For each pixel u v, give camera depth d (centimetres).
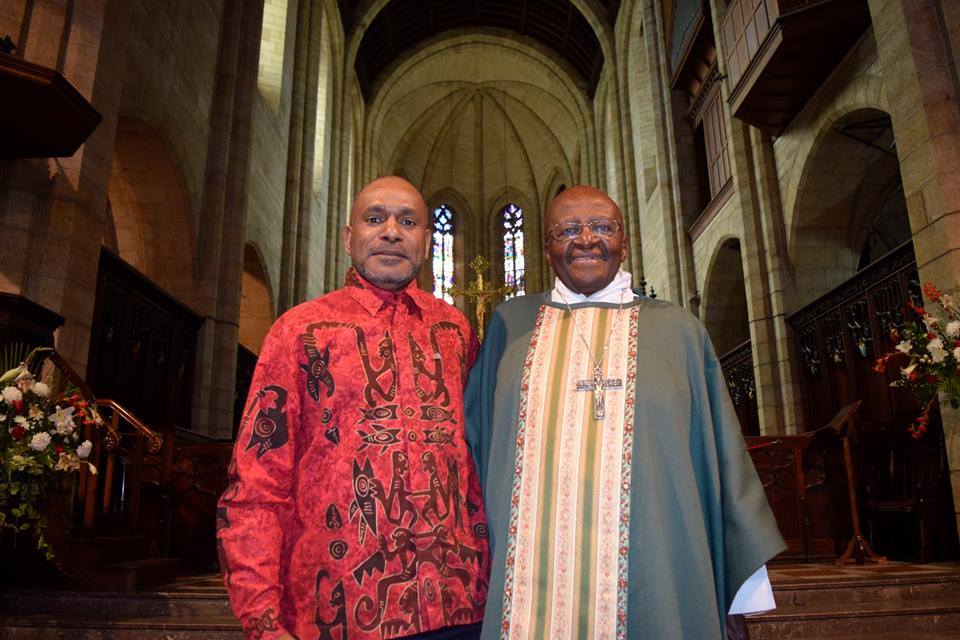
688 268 1573
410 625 166
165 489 659
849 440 690
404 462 180
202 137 1123
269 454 177
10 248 613
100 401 582
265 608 160
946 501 685
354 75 2359
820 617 460
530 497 195
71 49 674
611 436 195
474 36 2672
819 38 896
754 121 1089
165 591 501
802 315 1058
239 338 1455
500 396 214
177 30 1016
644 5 1795
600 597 180
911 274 809
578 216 225
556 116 2923
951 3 649
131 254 1082
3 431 440
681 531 183
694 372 206
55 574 499
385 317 199
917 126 650
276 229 1513
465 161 3212
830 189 1058
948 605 488
